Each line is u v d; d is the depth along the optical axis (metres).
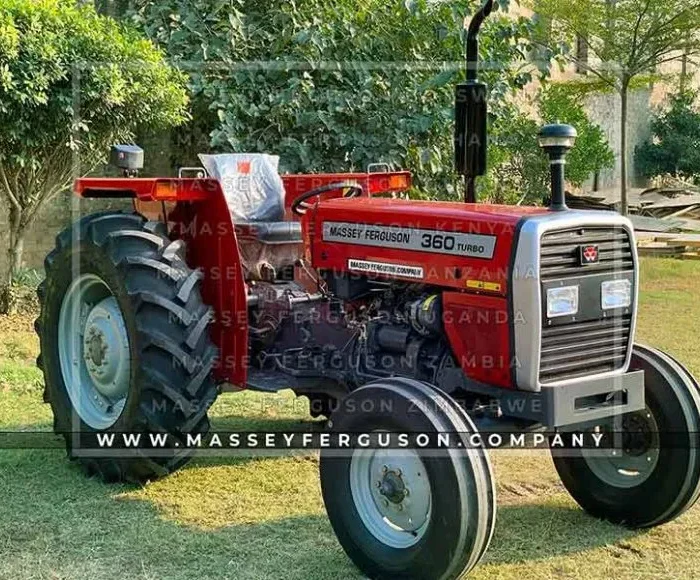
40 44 7.16
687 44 14.61
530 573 3.73
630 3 14.09
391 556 3.56
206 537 4.04
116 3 9.25
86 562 3.78
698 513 4.42
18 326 7.89
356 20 8.97
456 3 8.89
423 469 3.50
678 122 20.11
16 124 7.27
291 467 4.94
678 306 9.42
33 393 6.17
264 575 3.69
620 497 4.21
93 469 4.70
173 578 3.64
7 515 4.24
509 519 4.30
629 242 3.91
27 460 4.98
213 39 8.67
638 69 14.52
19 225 8.27
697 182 20.16
